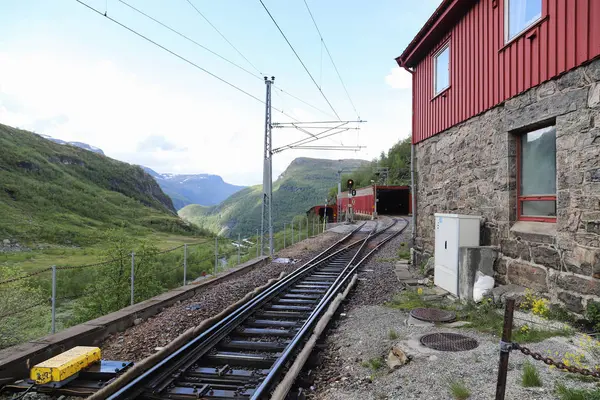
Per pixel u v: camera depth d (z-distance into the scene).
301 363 4.61
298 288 9.91
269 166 17.47
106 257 9.12
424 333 5.54
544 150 6.49
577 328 5.15
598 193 5.03
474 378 3.89
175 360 4.92
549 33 5.94
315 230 31.31
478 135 8.25
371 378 4.36
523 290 6.46
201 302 8.50
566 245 5.58
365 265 13.24
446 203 9.95
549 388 3.50
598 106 5.05
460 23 9.06
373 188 39.41
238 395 4.07
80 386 4.43
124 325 6.82
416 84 12.27
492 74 7.63
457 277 7.68
